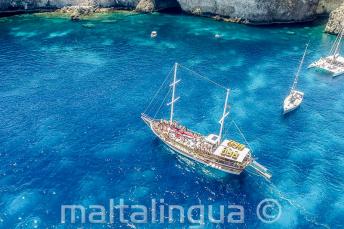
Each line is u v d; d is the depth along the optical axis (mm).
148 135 78625
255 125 83125
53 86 92125
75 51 108688
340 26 123375
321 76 102125
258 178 70062
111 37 118250
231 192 66875
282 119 85375
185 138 75438
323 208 64750
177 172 70500
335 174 71500
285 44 118625
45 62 102188
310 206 65000
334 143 79188
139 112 84812
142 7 136375
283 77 100812
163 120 79312
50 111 83688
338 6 138500
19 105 85000
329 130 82938
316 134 81500
